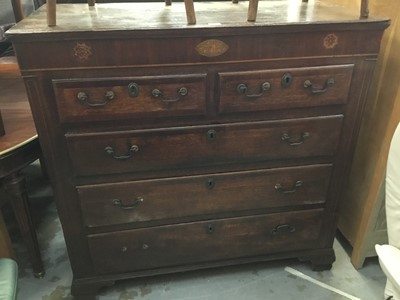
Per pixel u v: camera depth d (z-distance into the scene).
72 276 1.44
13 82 1.64
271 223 1.35
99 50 0.95
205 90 1.05
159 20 1.03
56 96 0.98
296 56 1.05
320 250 1.45
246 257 1.42
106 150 1.08
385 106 1.28
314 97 1.12
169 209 1.23
